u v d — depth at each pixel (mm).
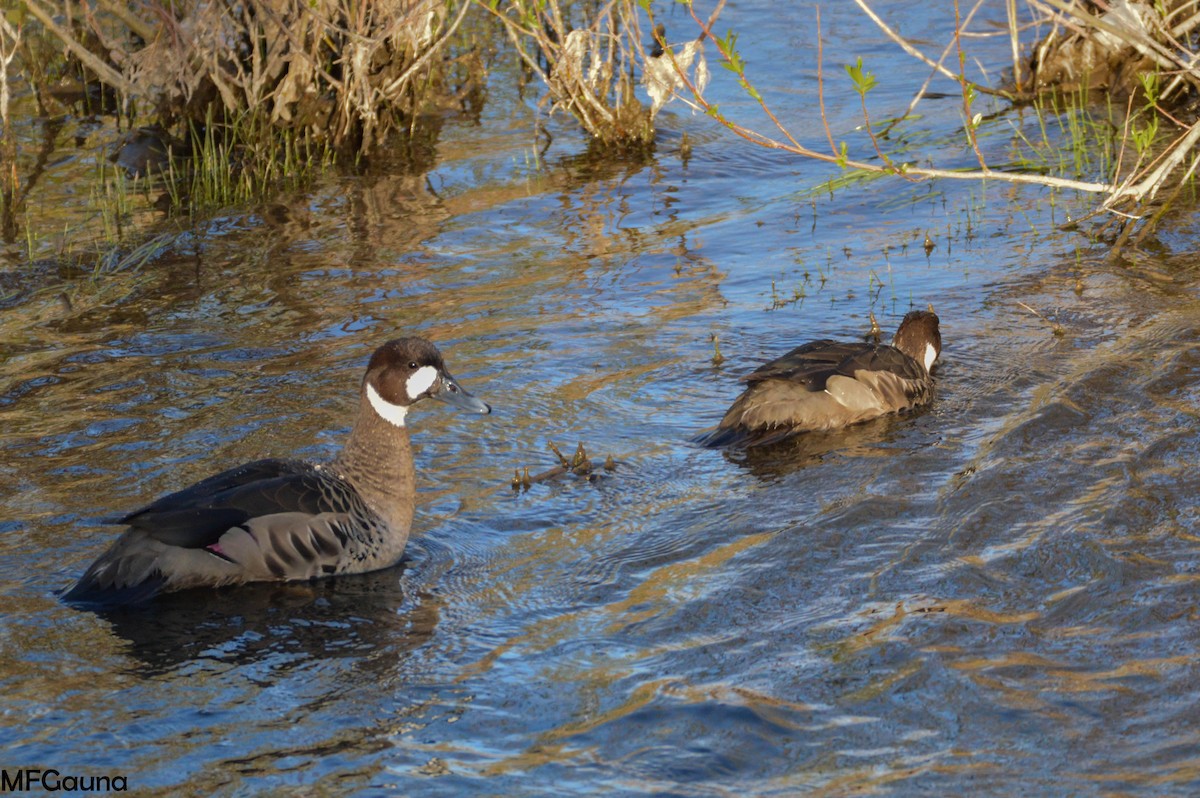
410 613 9266
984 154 19578
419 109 22578
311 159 20922
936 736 7391
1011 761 7113
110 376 13422
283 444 11789
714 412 12547
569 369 13578
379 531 9969
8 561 9844
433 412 12781
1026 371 12828
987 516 10016
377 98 21203
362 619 9180
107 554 9453
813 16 26812
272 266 16719
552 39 25141
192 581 9461
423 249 17266
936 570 9289
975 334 13922
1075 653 8102
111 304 15508
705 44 25344
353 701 8117
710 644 8539
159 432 12078
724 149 21000
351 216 18594
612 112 21328
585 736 7605
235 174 20141
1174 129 19672
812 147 20688
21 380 13328
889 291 15336
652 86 20219
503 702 8031
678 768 7246
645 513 10641
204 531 9391
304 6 18281
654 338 14312
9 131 18641
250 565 9531
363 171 20484
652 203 18953
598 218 18391
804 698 7828
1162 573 8930
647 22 26328
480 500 11023
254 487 9664
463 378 13367
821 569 9461
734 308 15086
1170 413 11445
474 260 16875
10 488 11000
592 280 16094
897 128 21188
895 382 12250
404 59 21328
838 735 7453
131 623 9086
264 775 7355
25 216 18484
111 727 7844
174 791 7227
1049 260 15789
